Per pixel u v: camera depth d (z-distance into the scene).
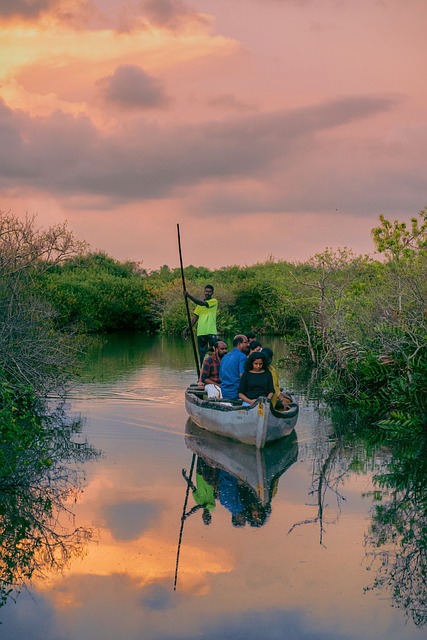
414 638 5.34
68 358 15.23
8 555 6.95
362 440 12.17
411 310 15.50
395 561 6.85
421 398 13.88
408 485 9.50
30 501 8.60
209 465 10.36
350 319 16.62
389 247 19.73
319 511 8.34
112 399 15.59
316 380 19.02
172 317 35.00
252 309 38.16
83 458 10.62
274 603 5.93
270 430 11.39
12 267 14.22
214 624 5.55
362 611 5.80
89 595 6.07
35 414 13.90
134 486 9.27
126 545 7.23
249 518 8.07
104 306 36.34
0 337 13.28
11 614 5.72
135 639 5.30
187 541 7.32
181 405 14.98
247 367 12.10
